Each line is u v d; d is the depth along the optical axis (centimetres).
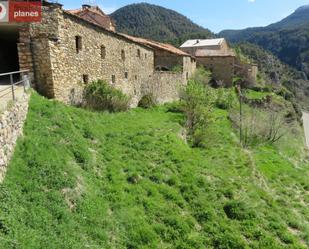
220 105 3825
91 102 1912
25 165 965
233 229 1073
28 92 1398
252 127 2789
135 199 1116
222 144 2188
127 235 952
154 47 4125
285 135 3092
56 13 1571
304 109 9125
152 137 1711
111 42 2295
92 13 3641
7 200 785
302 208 1441
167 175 1323
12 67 2311
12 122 1003
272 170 2048
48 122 1280
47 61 1550
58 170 1007
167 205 1136
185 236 1001
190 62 4712
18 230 713
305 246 1080
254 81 6369
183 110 2522
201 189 1277
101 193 1092
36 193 880
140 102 2830
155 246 939
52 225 817
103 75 2183
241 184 1410
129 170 1292
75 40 1788
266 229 1116
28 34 1530
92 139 1466
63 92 1672
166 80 3359
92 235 875
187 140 2053
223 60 5703
